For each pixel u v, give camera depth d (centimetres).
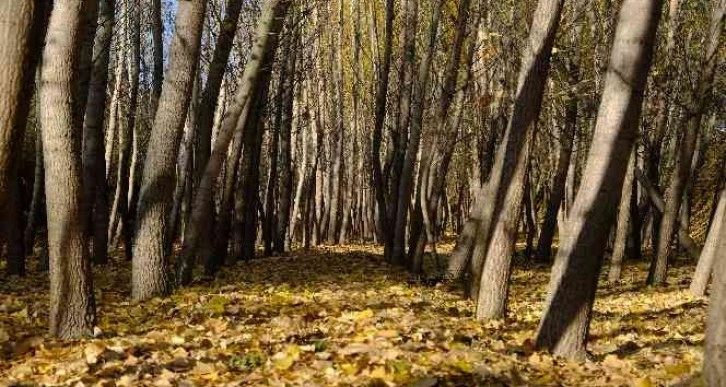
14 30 555
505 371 598
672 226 1587
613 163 693
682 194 1580
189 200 2166
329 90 3316
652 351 774
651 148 2053
